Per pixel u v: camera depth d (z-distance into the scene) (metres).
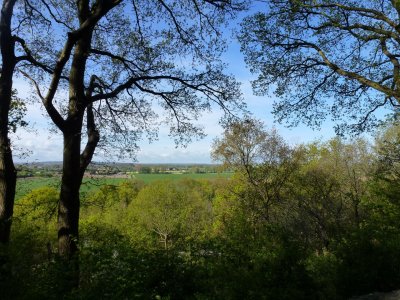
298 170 30.78
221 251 6.78
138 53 12.09
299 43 13.16
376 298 7.35
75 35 8.30
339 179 29.09
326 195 26.11
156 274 5.98
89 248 5.91
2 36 8.92
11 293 4.99
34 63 9.65
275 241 7.08
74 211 9.12
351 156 29.11
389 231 9.48
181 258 6.29
